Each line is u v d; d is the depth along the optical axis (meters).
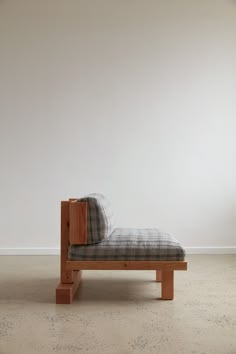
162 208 3.97
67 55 3.96
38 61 3.95
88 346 1.79
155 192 3.97
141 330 1.98
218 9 3.97
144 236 2.59
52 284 2.83
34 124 3.94
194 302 2.43
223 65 3.97
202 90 3.99
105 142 3.96
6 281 2.91
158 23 3.98
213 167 3.98
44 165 3.95
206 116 3.99
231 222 3.98
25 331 1.97
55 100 3.95
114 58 3.97
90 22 3.97
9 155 3.93
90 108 3.96
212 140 3.98
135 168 3.97
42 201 3.95
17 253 3.92
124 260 2.43
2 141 3.93
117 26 3.98
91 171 3.96
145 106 3.98
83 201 2.46
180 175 3.98
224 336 1.91
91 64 3.96
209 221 3.98
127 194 3.97
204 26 3.97
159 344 1.81
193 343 1.82
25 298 2.51
